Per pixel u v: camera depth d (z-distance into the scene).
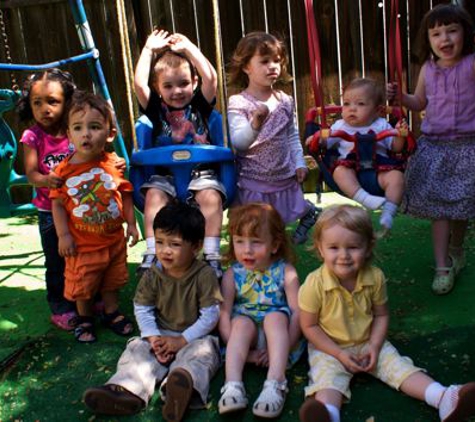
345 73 4.96
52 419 2.31
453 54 2.93
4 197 3.63
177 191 3.05
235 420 2.22
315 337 2.39
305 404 2.02
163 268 2.61
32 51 5.27
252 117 2.99
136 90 3.19
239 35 5.01
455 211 3.07
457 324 2.77
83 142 2.68
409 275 3.38
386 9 4.78
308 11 2.66
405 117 2.96
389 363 2.32
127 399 2.27
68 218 2.82
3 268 4.04
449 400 2.08
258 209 2.61
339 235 2.27
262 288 2.62
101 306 3.20
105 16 5.09
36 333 3.04
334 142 2.96
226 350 2.45
